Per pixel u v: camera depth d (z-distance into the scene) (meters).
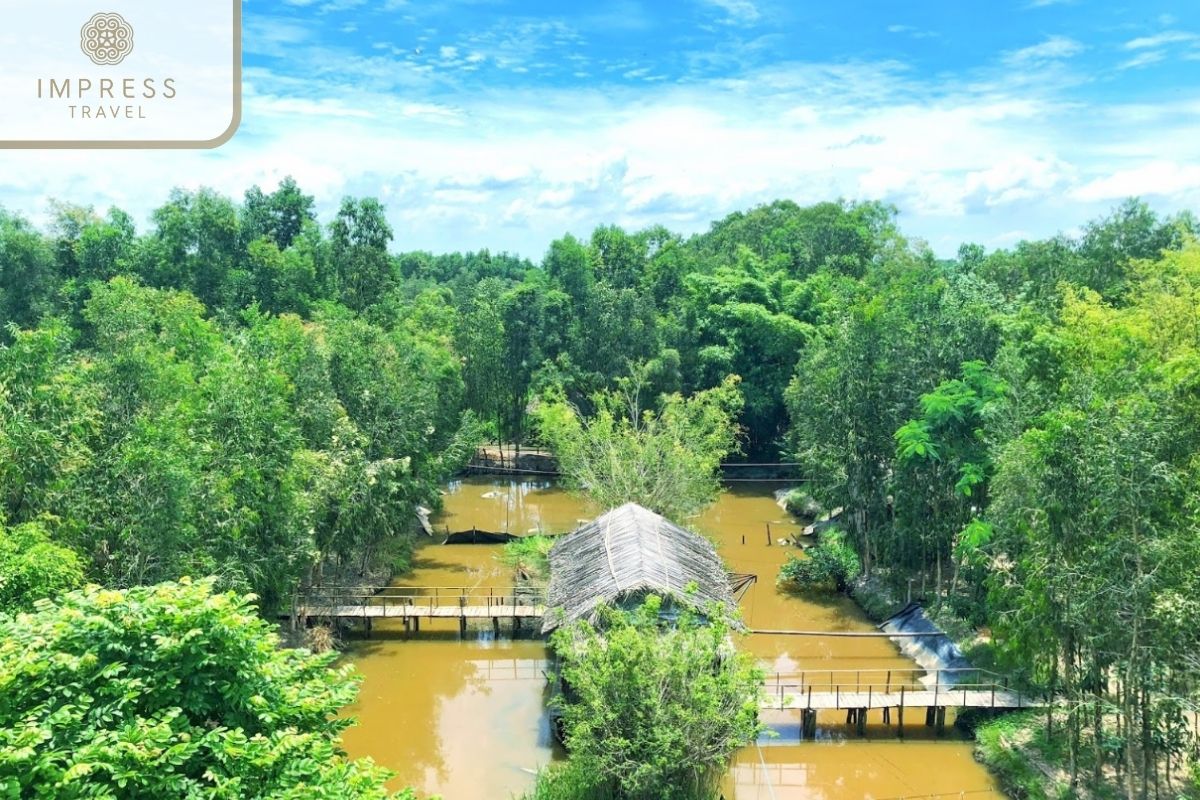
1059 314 38.31
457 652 36.00
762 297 65.25
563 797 23.09
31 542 21.12
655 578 28.41
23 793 11.13
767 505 57.94
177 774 11.80
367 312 62.53
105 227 62.72
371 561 44.00
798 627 38.53
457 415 56.16
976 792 25.92
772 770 27.25
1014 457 26.80
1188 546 20.31
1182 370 24.58
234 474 28.56
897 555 38.19
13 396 24.22
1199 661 20.28
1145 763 21.83
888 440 39.66
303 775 12.67
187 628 13.22
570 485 47.38
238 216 72.31
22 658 12.02
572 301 66.38
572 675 23.22
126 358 27.83
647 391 61.75
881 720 29.98
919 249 73.81
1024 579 25.33
